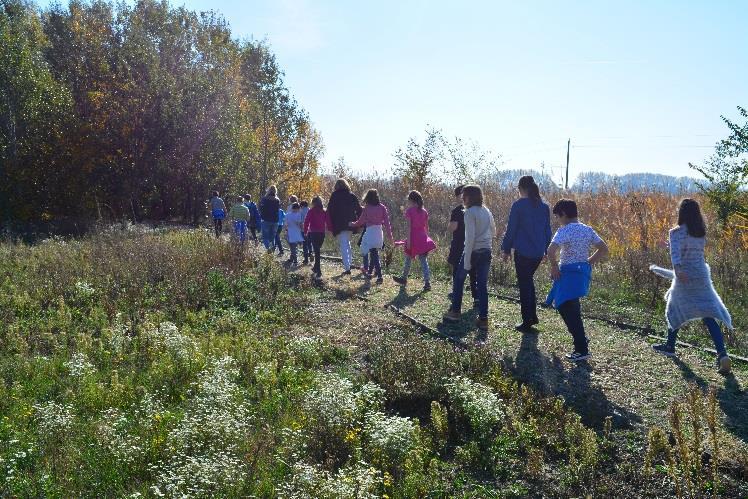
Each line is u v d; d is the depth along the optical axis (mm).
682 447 4383
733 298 10469
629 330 8539
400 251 15195
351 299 10367
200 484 4164
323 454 4969
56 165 26453
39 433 5129
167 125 27000
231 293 10516
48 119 26359
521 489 4645
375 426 5090
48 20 33375
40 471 4566
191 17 32469
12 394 6098
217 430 4918
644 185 18875
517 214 7945
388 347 7129
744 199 15086
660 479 4652
